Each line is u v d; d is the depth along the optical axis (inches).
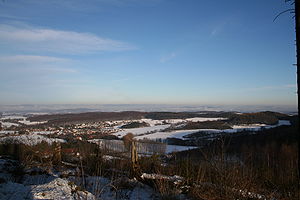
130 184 215.9
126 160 261.1
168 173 243.6
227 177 186.1
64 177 226.8
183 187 202.7
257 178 217.5
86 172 251.4
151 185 217.5
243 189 186.7
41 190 167.8
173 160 278.5
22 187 169.3
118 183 208.4
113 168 245.4
